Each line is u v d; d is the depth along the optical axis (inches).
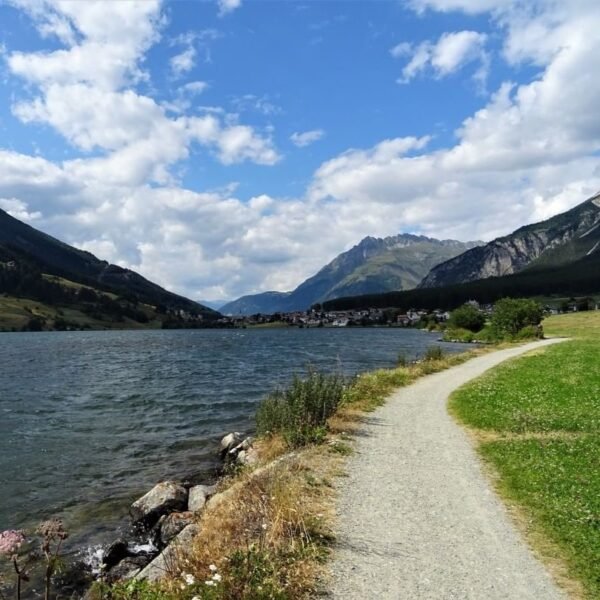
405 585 320.8
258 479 484.7
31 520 652.1
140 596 291.0
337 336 6870.1
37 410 1451.8
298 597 301.7
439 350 1893.5
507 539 393.4
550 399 975.0
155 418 1333.7
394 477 547.2
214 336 7352.4
